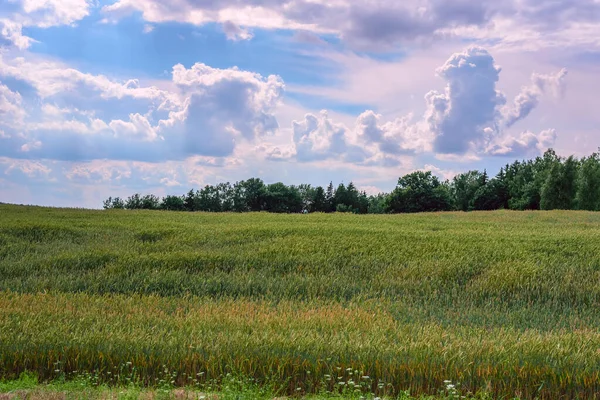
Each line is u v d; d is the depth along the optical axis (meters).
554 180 79.00
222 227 29.56
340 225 31.47
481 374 8.83
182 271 19.83
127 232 27.92
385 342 10.57
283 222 33.91
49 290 17.97
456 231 29.59
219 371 8.94
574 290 18.11
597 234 28.27
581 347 10.48
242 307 14.93
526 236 27.38
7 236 25.67
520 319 15.43
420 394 8.39
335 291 18.17
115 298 16.36
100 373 9.09
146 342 9.85
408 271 20.00
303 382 8.87
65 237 26.61
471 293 18.19
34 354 9.38
